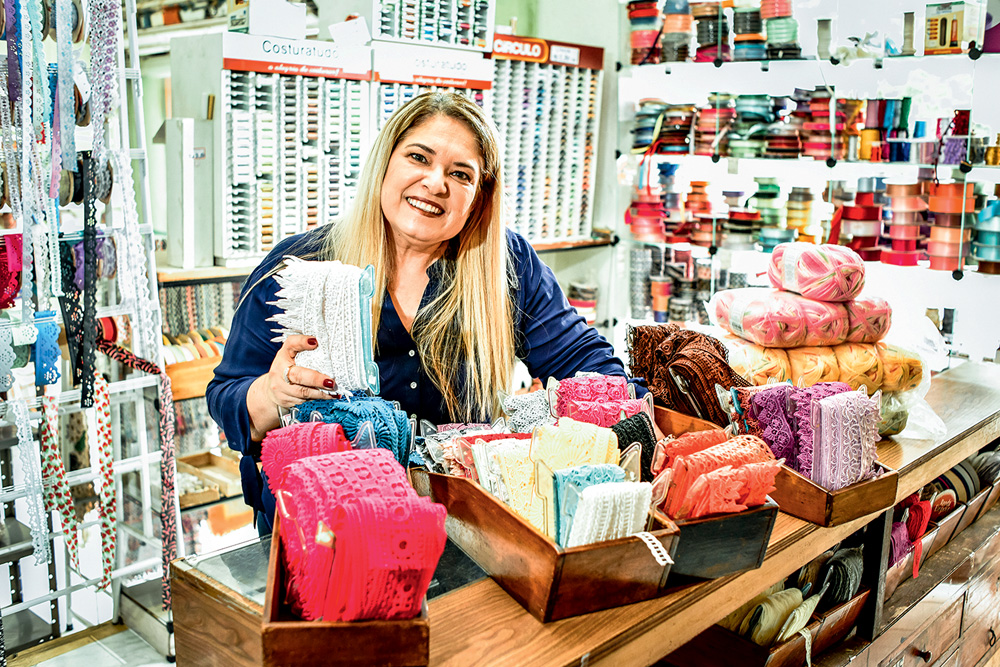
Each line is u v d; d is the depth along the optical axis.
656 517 1.27
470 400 1.84
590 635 1.17
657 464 1.38
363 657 1.00
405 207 1.67
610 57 4.20
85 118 2.30
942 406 2.42
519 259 1.98
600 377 1.65
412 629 1.00
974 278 3.06
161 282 2.86
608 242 4.30
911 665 2.16
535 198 4.04
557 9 4.38
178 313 3.15
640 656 1.23
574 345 1.99
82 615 2.93
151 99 3.89
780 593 1.74
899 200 3.17
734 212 3.67
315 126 3.21
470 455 1.37
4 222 2.31
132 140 2.67
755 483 1.36
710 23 3.67
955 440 2.12
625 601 1.24
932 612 2.21
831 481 1.60
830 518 1.57
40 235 2.16
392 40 3.32
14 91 2.10
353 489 1.03
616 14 4.14
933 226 3.12
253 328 1.67
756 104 3.55
